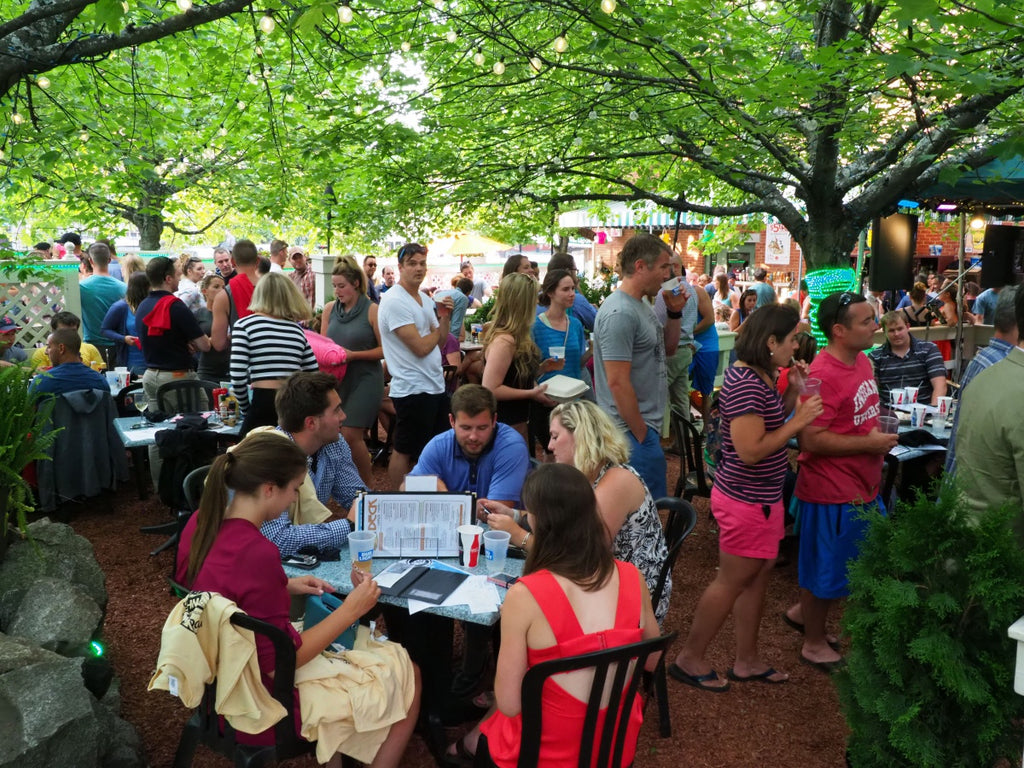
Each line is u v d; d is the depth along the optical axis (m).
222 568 2.81
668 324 5.80
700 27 5.47
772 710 3.97
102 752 3.11
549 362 6.17
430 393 5.98
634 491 3.49
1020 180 7.45
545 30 7.01
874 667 2.99
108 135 7.04
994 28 3.98
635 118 6.55
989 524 2.79
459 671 4.14
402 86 7.78
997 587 2.72
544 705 2.53
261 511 2.93
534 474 2.69
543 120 7.59
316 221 9.30
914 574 2.96
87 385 6.38
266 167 8.46
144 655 4.38
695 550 6.02
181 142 9.09
